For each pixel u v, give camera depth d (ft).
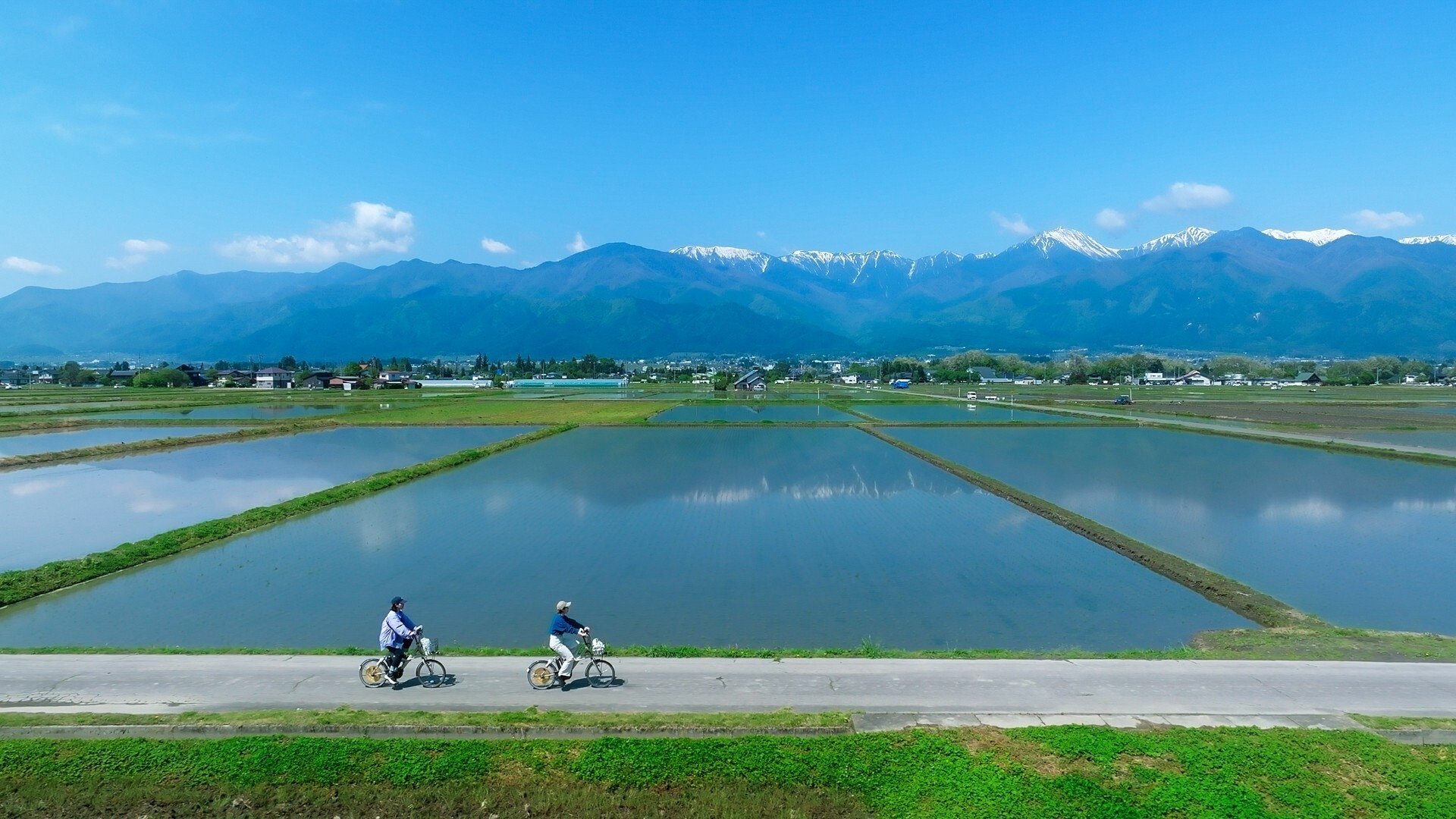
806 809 41.75
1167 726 48.52
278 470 165.68
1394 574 90.33
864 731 48.21
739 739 46.57
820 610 76.74
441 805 42.42
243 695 52.85
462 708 50.88
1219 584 82.89
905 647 67.36
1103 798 41.32
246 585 84.94
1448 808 40.63
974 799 41.42
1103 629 72.43
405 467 164.86
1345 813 40.47
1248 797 41.24
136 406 354.54
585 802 42.22
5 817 41.86
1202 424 270.87
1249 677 56.85
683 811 41.83
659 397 471.62
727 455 190.80
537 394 515.50
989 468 169.58
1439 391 555.28
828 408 374.02
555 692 53.57
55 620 74.13
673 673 57.21
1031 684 55.36
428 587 84.07
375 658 57.21
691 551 99.19
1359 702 52.65
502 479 154.51
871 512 123.54
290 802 42.78
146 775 43.83
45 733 47.65
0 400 384.27
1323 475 159.94
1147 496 136.77
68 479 155.53
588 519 117.70
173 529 110.83
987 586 85.10
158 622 73.51
